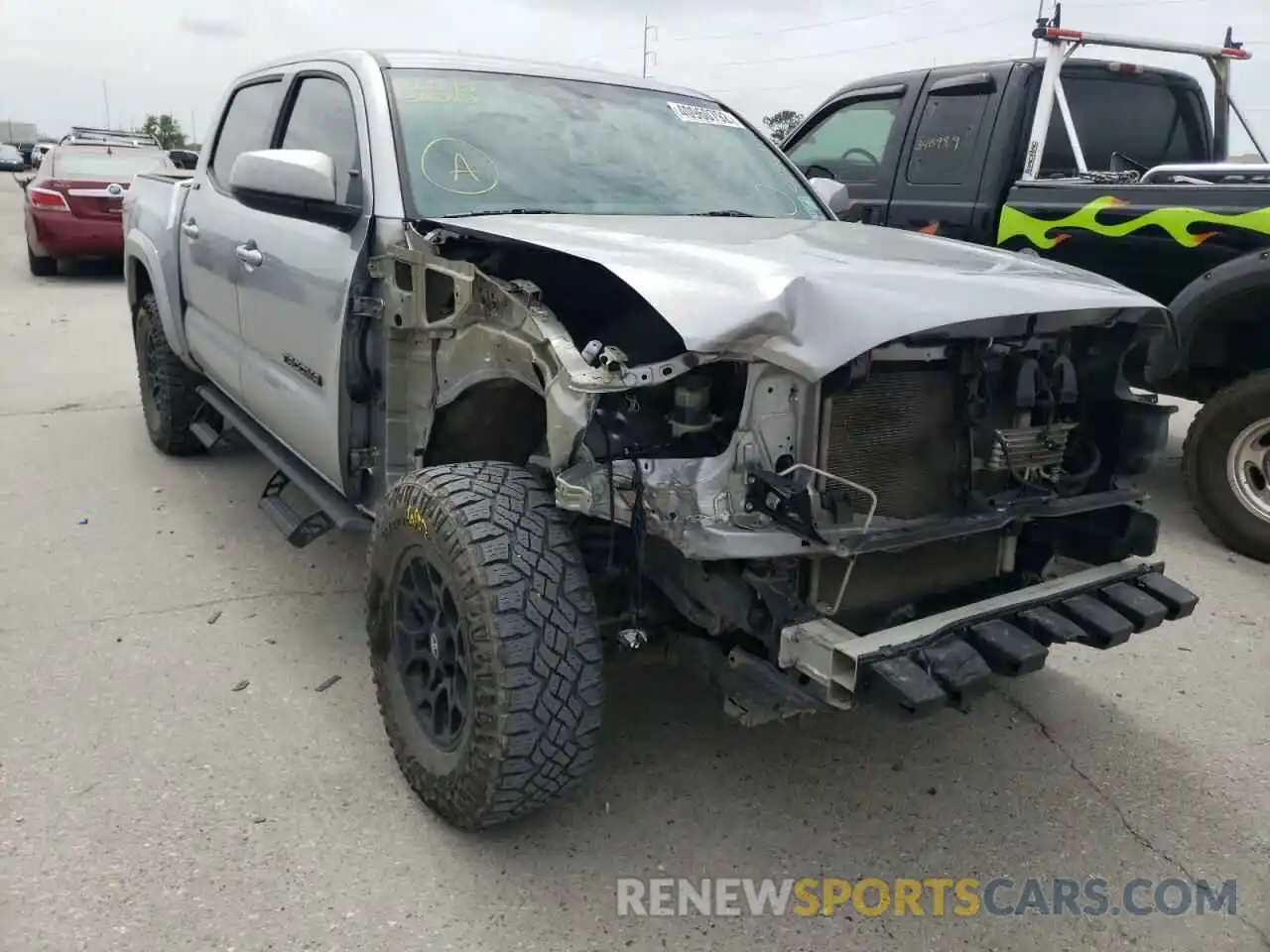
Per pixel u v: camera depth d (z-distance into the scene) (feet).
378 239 10.85
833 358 7.66
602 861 9.09
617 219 10.86
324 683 11.78
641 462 7.99
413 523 9.06
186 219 16.84
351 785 9.96
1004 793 10.27
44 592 13.85
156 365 18.89
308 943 7.98
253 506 17.43
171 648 12.48
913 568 9.41
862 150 22.25
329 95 13.10
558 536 8.64
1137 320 9.45
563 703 8.36
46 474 18.71
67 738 10.51
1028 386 9.16
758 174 13.67
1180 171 17.13
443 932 8.18
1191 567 16.11
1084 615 9.10
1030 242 18.45
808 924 8.46
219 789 9.80
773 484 7.88
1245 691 12.35
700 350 7.61
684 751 10.75
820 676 8.04
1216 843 9.64
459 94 12.27
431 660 9.53
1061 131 19.84
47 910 8.16
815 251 9.46
